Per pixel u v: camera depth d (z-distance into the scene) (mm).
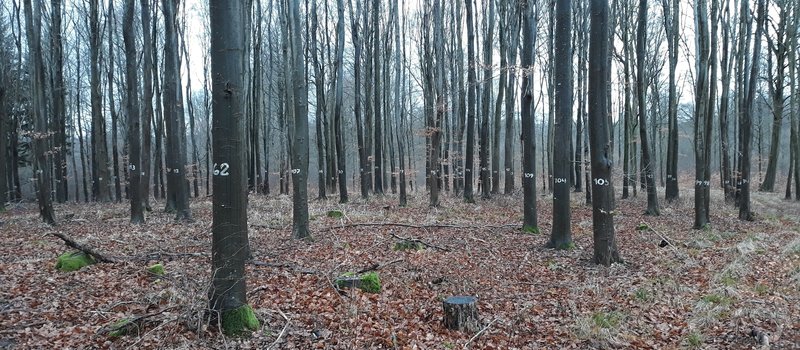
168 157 17438
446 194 25344
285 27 15477
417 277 8117
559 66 10562
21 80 27172
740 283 7781
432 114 19250
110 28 24344
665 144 42500
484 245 11039
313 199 22422
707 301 6770
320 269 8438
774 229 13477
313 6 20938
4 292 6793
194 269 7949
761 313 6281
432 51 23328
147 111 17984
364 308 6523
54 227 13242
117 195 27875
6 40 25688
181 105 18375
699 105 13367
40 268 8195
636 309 6711
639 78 17344
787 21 19469
